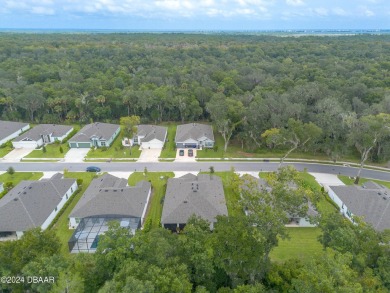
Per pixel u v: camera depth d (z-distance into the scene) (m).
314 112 79.00
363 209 47.56
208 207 46.91
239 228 28.23
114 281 23.83
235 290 27.25
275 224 29.52
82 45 186.38
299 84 95.44
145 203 50.34
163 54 164.12
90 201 47.66
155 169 66.56
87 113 97.81
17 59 143.50
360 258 28.14
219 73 119.06
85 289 26.70
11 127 86.56
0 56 148.88
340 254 26.92
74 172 64.88
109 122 97.94
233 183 53.34
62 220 48.22
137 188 52.12
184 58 159.62
